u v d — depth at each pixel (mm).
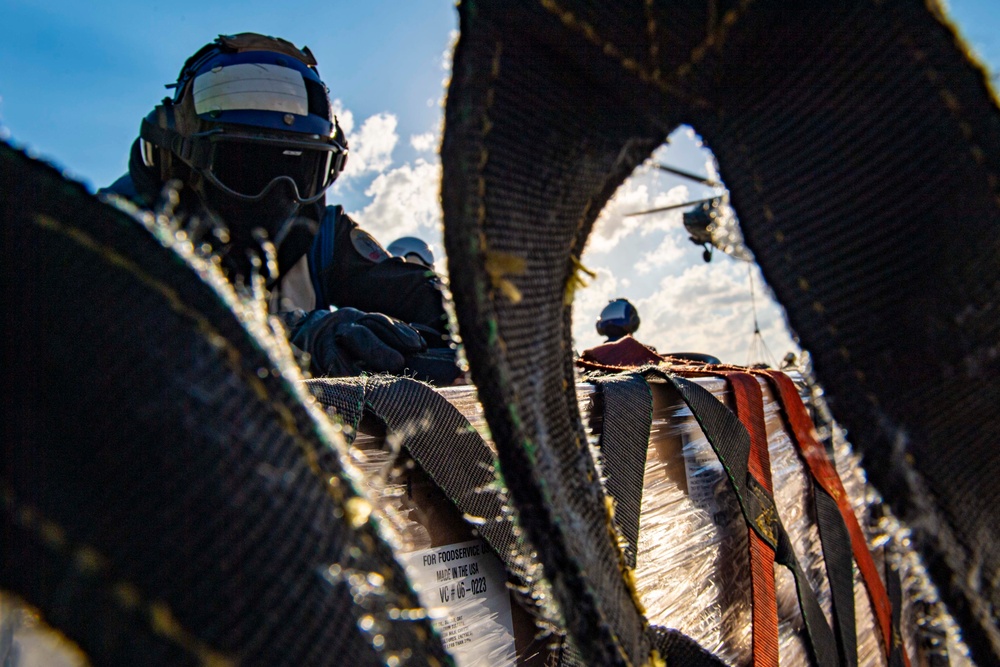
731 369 1375
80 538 204
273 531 227
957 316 301
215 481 220
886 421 318
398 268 1813
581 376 1000
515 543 738
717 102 300
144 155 1467
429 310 1737
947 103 278
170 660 205
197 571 211
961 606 343
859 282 304
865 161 290
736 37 279
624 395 919
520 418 280
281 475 237
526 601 784
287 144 1420
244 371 244
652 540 995
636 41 272
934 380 309
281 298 1589
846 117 287
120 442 211
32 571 202
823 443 1510
